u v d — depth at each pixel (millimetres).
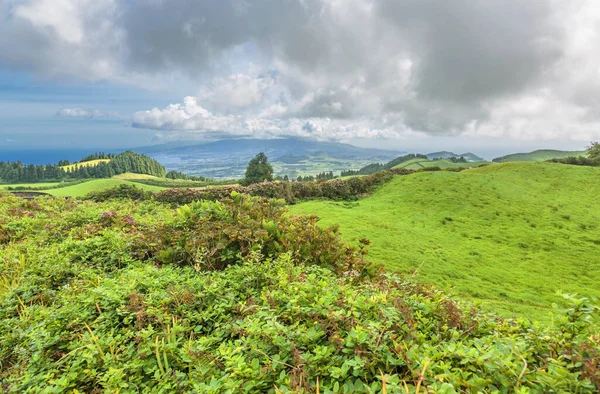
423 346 2557
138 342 3084
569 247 14195
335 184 23969
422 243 13641
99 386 2645
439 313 3287
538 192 22203
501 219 17719
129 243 5992
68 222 8516
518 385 1976
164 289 4070
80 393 2439
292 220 6797
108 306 3570
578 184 23328
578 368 2168
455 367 2365
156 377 2451
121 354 2795
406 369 2424
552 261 12859
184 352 2713
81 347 2777
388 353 2377
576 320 2518
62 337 3170
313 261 5461
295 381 2184
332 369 2223
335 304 3207
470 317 3260
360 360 2238
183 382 2422
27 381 2555
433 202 20359
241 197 7516
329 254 5633
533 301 9336
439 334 2871
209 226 6039
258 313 2967
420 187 23203
